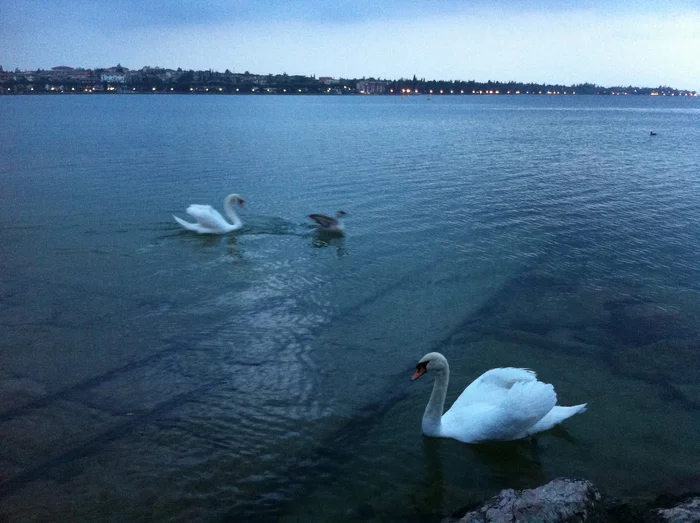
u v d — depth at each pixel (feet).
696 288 40.70
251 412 25.23
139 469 21.43
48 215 59.00
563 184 82.84
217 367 29.17
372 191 74.13
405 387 27.50
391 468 21.61
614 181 86.63
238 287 40.22
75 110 333.21
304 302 37.63
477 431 23.18
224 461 21.88
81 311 35.70
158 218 58.95
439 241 51.62
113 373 28.48
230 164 95.76
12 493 20.15
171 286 40.24
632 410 25.58
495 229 56.03
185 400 26.18
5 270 42.83
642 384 27.76
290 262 45.75
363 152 118.21
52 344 31.35
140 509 19.35
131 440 23.18
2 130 165.99
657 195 75.10
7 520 18.80
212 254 47.57
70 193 70.18
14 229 53.72
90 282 40.75
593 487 18.72
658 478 21.08
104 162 96.32
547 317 35.40
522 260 46.55
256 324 34.22
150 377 28.14
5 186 73.97
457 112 401.90
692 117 400.67
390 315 35.60
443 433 23.58
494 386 25.08
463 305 37.19
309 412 25.29
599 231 55.72
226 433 23.67
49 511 19.25
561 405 25.93
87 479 20.88
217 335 32.73
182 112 319.88
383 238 52.65
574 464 22.02
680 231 56.13
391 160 105.40
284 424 24.36
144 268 43.93
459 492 20.30
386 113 349.00
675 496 19.95
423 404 26.13
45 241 50.29
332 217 54.65
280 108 431.43
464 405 24.61
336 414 25.18
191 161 98.84
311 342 32.01
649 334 33.12
